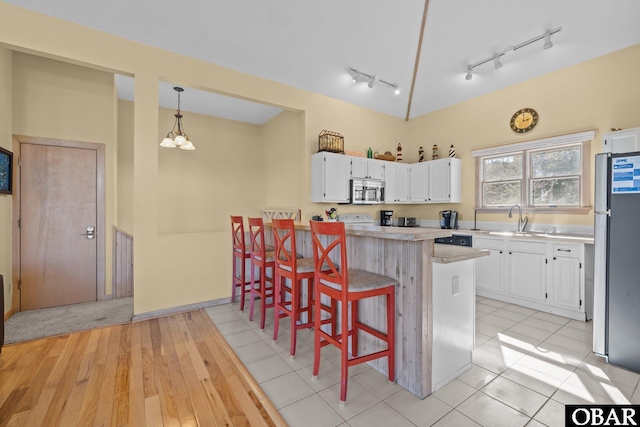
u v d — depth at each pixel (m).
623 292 2.11
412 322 1.82
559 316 3.15
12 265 3.22
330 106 4.52
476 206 4.59
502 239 3.68
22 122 3.29
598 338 2.25
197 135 5.29
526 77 3.96
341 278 1.73
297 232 3.14
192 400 1.73
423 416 1.61
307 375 2.01
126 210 4.42
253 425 1.53
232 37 3.16
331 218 4.29
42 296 3.40
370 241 2.13
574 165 3.63
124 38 2.90
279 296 2.52
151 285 3.09
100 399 1.73
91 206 3.68
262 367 2.11
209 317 3.07
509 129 4.21
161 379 1.94
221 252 3.54
